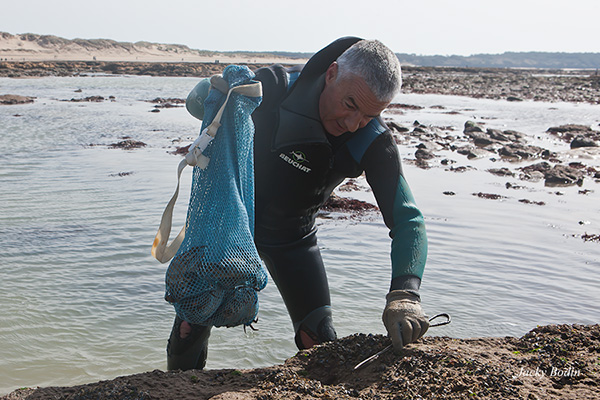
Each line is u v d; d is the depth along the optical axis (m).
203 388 2.81
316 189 3.52
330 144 3.35
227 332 5.47
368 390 2.70
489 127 26.70
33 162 13.97
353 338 3.18
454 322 5.64
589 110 37.62
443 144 20.33
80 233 8.21
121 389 2.72
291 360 3.10
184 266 2.71
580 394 2.57
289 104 3.35
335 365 3.02
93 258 7.23
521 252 8.12
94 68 85.88
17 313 5.64
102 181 11.90
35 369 4.72
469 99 46.62
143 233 8.30
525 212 10.71
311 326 3.64
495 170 15.36
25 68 75.44
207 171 2.84
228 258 2.71
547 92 55.50
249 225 3.00
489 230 9.27
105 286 6.40
